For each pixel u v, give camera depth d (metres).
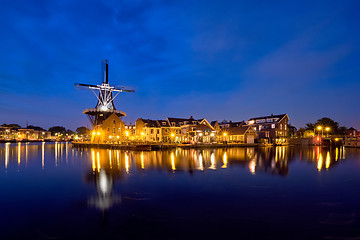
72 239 9.09
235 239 8.98
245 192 15.47
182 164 28.84
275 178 20.08
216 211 11.91
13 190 16.42
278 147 68.19
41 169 26.12
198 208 12.38
